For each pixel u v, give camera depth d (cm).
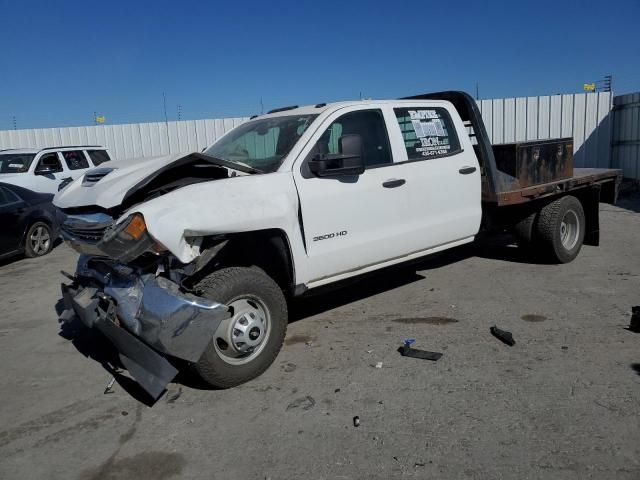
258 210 409
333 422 355
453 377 406
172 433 355
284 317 427
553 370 408
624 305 538
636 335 464
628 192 1352
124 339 392
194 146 1716
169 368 371
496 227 676
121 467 322
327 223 461
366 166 499
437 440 328
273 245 438
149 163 433
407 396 382
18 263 936
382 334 497
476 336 480
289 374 427
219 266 441
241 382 410
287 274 451
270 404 382
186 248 374
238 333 403
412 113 550
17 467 328
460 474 296
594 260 720
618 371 401
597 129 1494
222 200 394
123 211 401
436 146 563
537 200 695
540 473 293
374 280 672
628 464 296
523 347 452
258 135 507
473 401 370
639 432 324
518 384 389
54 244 1086
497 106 1528
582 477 288
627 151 1448
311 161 453
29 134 1748
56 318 615
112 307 405
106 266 431
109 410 392
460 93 631
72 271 852
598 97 1475
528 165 652
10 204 934
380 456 316
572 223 711
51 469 324
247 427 355
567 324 496
